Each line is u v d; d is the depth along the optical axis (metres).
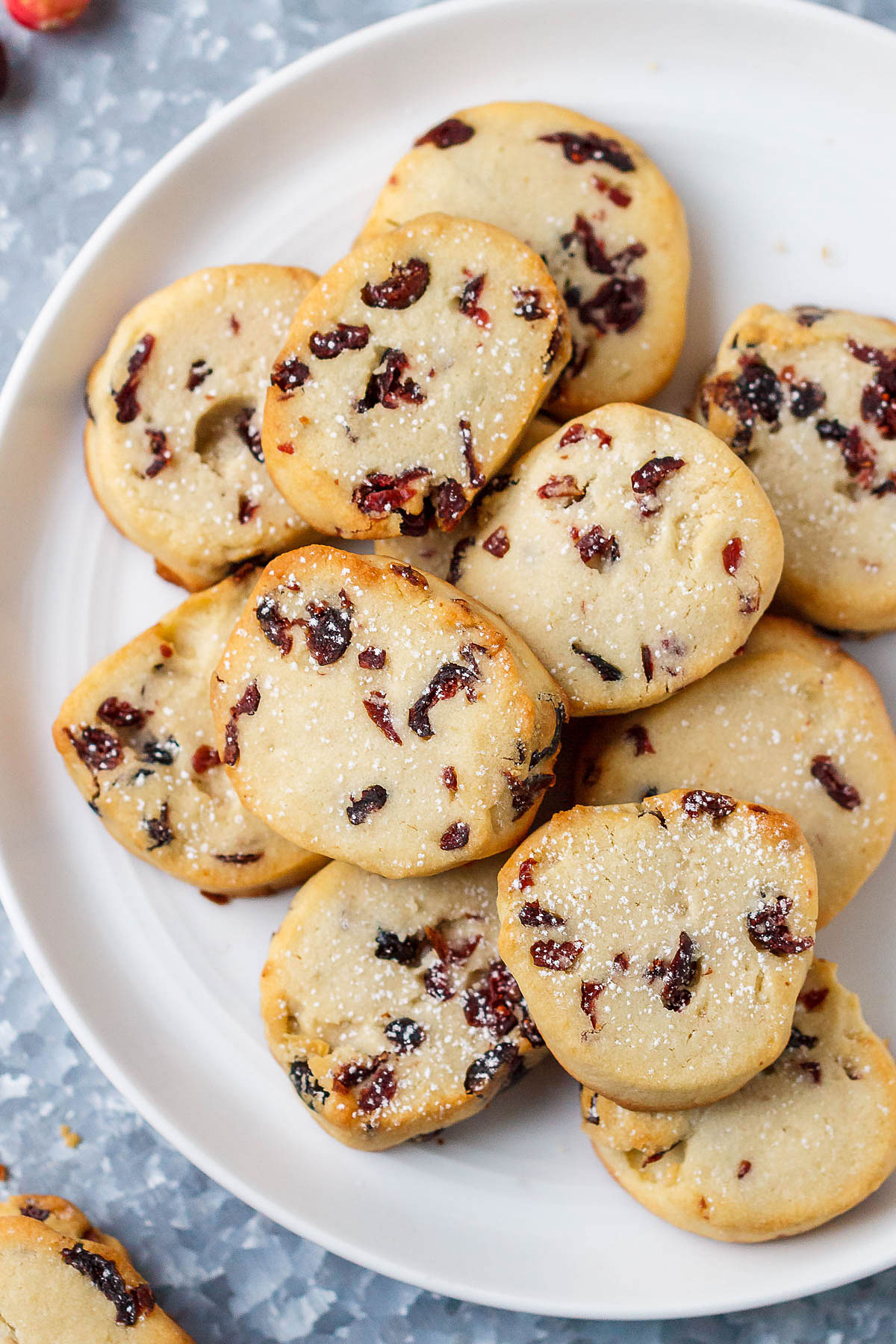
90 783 0.46
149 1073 0.47
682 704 0.46
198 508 0.46
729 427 0.46
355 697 0.44
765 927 0.44
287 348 0.45
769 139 0.47
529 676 0.44
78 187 0.49
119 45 0.48
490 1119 0.47
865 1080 0.45
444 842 0.44
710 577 0.44
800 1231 0.45
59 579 0.47
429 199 0.46
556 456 0.45
